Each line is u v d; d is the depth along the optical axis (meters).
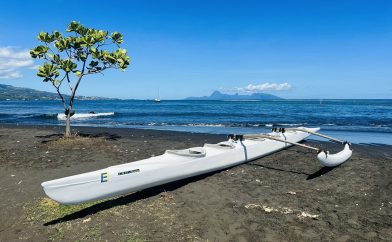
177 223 5.09
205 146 8.62
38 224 5.02
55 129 18.11
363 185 7.15
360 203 6.06
